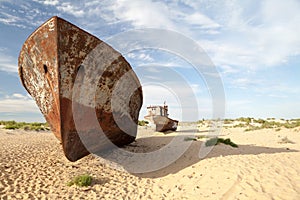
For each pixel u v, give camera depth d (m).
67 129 5.73
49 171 5.89
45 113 6.44
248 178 4.58
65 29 5.28
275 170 5.02
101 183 5.34
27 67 6.43
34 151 8.06
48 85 5.74
